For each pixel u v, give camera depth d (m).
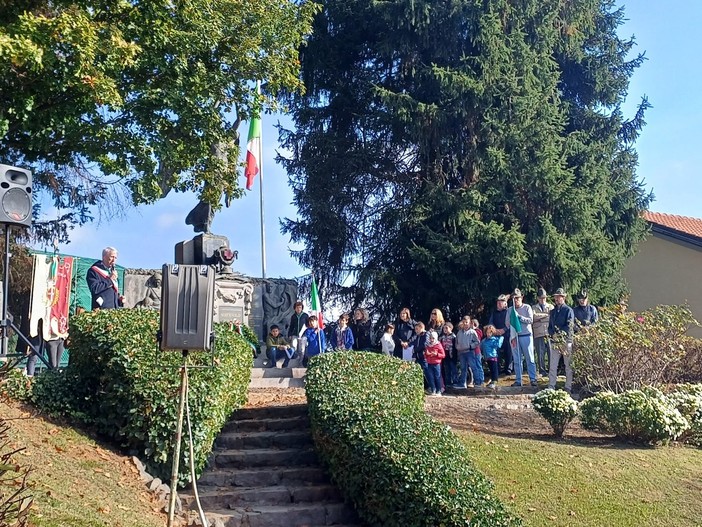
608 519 8.40
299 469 9.16
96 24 13.35
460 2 20.92
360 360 11.33
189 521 7.65
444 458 7.72
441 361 15.14
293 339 17.41
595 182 21.30
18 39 11.75
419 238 21.62
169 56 15.30
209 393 8.50
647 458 10.60
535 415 12.95
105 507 6.74
